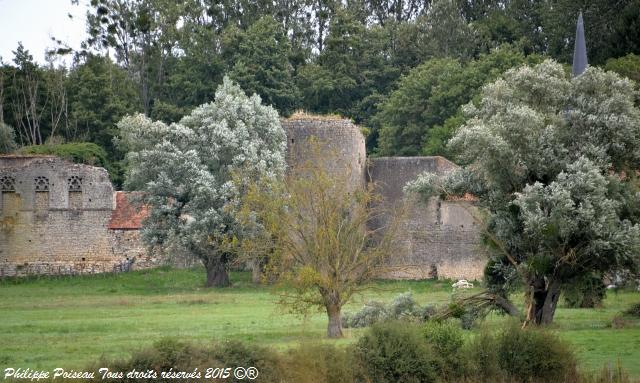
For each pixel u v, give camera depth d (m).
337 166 90.00
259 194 54.06
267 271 52.34
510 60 122.25
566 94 59.19
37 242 93.19
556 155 56.50
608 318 59.56
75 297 75.25
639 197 56.41
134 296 75.50
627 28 120.19
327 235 49.59
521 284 55.56
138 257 94.00
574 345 43.97
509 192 57.62
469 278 90.44
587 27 125.88
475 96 113.75
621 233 52.97
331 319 49.16
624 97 57.34
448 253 91.31
